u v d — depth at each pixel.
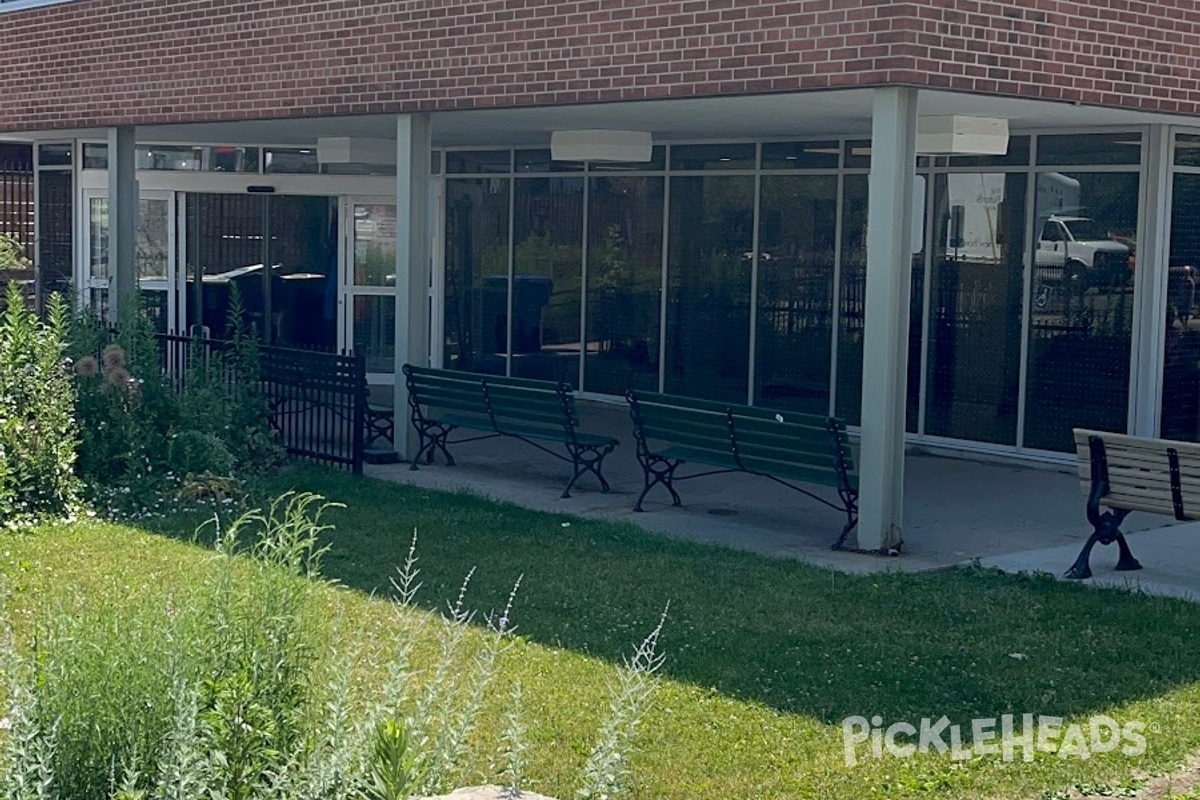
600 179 18.19
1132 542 11.12
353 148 17.42
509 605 7.55
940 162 15.15
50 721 5.05
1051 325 14.38
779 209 16.33
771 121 13.79
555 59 12.22
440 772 5.49
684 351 17.39
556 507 12.25
